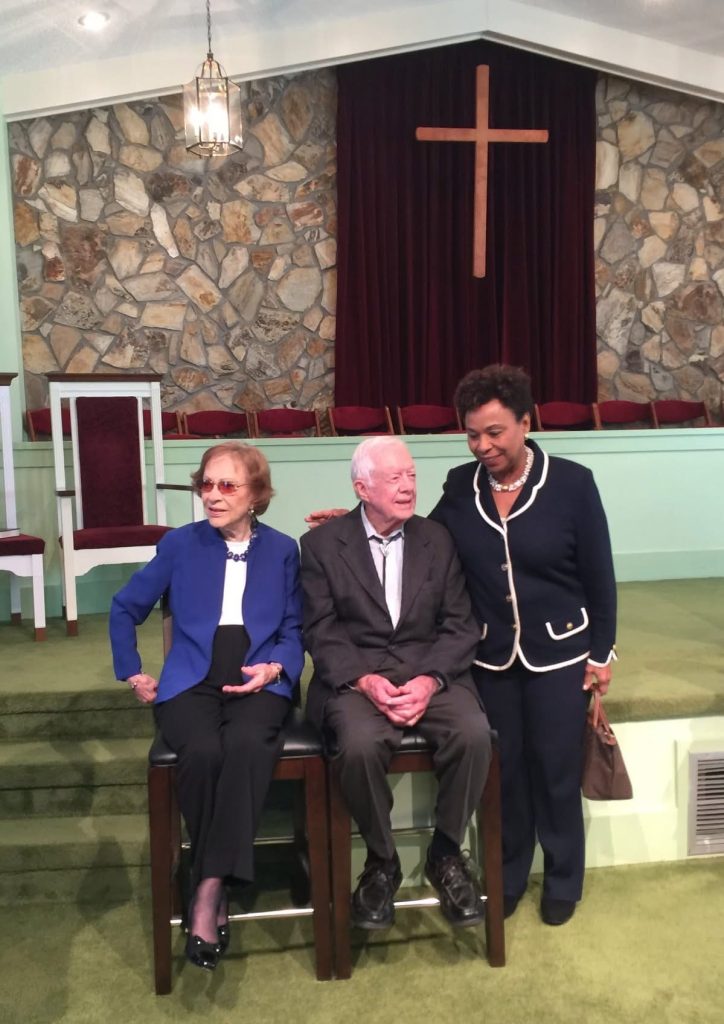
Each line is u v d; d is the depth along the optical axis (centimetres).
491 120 585
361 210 571
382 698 184
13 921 213
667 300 621
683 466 437
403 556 200
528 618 199
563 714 200
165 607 214
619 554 436
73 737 263
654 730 239
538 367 603
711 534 444
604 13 546
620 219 613
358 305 577
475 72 577
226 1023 174
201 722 188
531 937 203
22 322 542
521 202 590
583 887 225
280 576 207
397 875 190
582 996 180
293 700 211
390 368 586
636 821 237
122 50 511
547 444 427
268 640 203
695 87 582
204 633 200
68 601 345
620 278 616
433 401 593
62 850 223
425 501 423
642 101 609
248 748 180
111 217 552
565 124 590
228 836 176
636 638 321
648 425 598
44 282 544
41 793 241
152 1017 176
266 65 532
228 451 203
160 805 183
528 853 214
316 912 188
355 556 200
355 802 181
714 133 618
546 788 204
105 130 548
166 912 183
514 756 207
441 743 183
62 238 545
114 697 263
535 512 195
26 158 536
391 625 199
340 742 180
